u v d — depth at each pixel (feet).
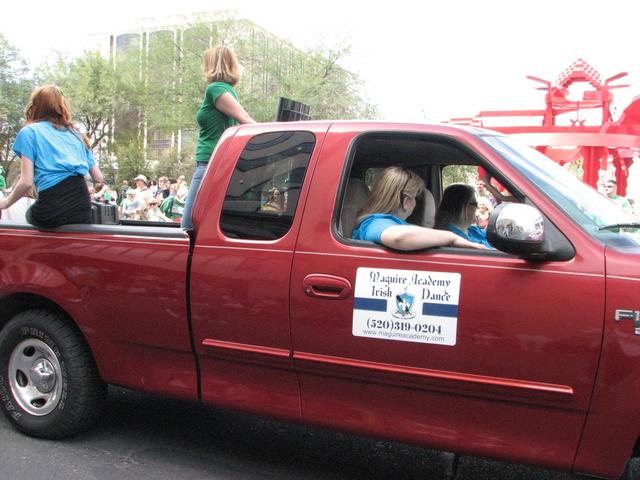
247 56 102.99
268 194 10.23
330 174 9.89
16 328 12.10
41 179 12.21
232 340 10.17
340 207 9.78
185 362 10.78
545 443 8.40
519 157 9.51
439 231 9.05
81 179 12.65
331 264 9.46
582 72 38.04
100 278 11.23
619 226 8.92
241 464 11.40
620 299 7.89
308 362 9.59
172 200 42.24
